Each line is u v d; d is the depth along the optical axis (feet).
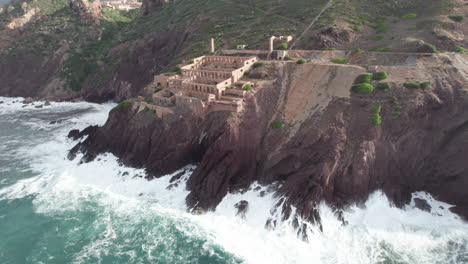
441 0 354.74
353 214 189.88
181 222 190.90
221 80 267.18
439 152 204.64
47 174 251.19
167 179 229.45
